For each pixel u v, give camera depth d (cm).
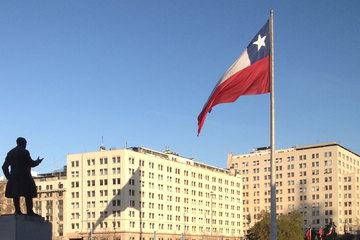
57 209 18550
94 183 18088
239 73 3919
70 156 18725
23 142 3534
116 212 17538
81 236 17962
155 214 18762
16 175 3403
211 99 3938
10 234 3238
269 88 3862
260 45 3919
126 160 17775
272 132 3741
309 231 17612
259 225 18012
